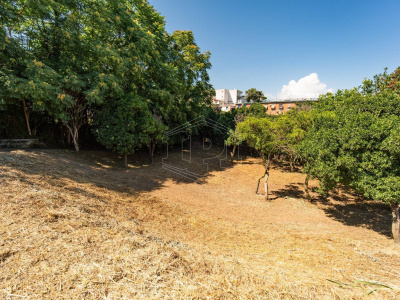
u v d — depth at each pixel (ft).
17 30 28.81
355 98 23.24
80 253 7.55
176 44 54.95
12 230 8.32
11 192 11.98
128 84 38.47
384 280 10.27
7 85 22.88
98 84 28.43
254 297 6.48
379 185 16.78
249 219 22.21
